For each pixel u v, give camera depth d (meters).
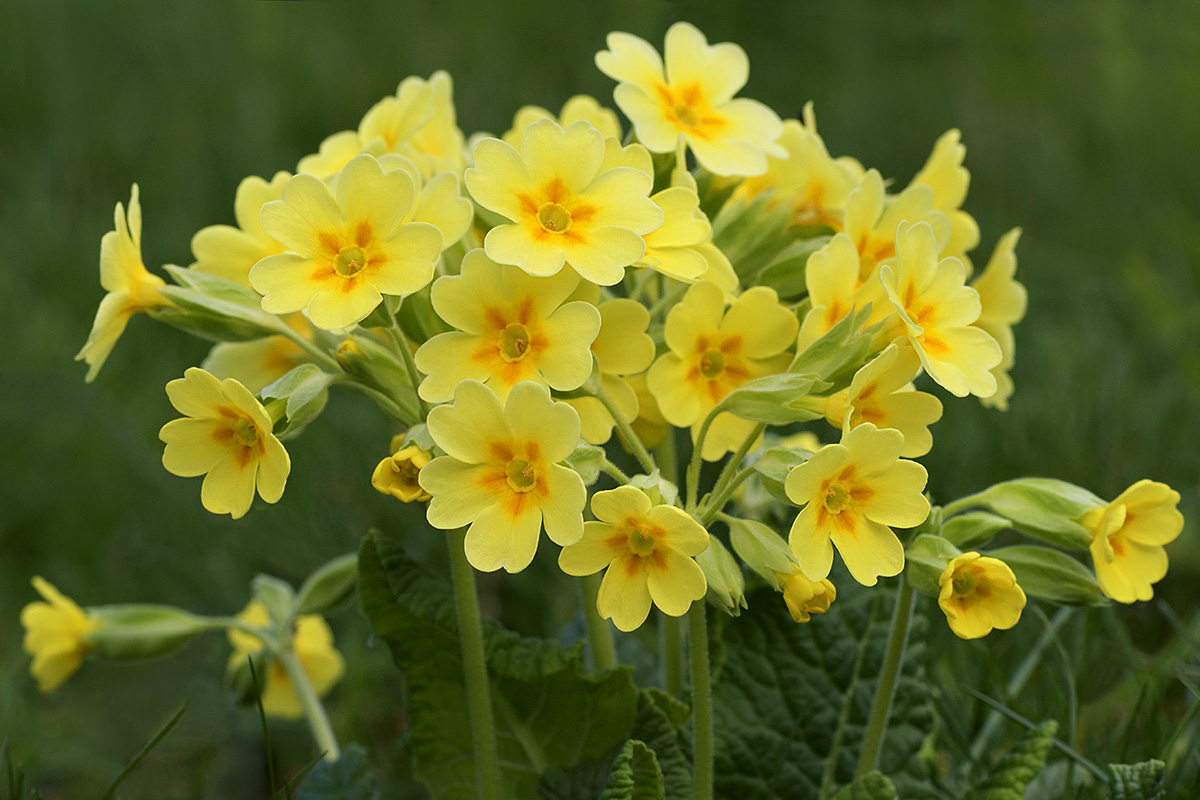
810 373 0.36
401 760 0.48
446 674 0.40
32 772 0.47
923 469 0.35
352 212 0.35
